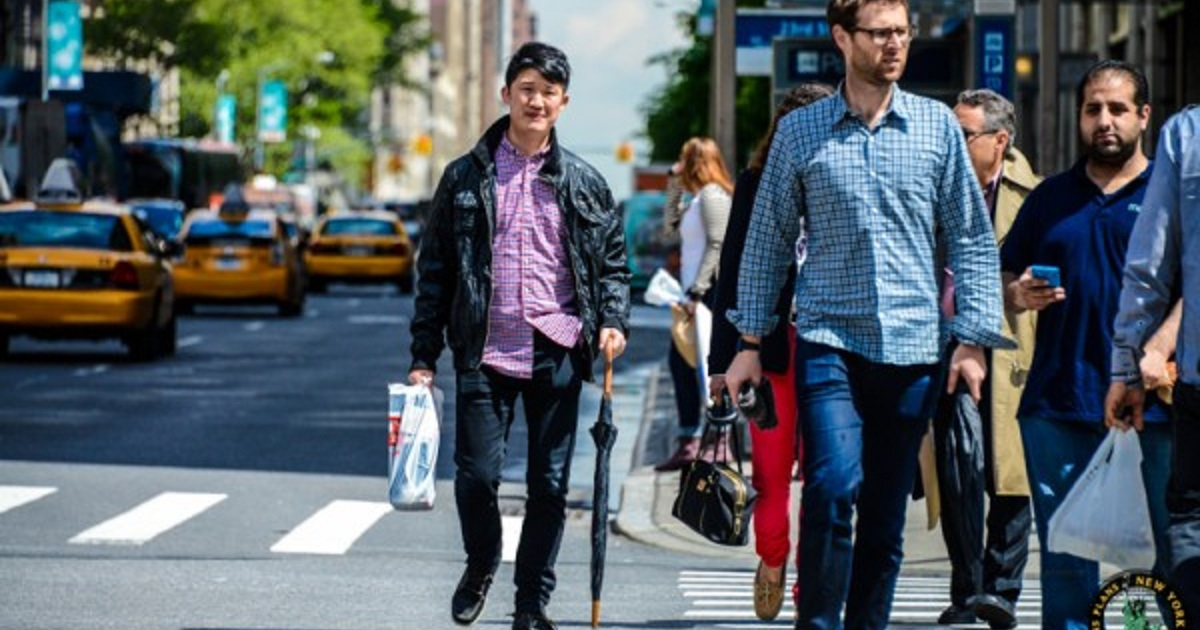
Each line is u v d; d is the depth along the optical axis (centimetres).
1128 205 1113
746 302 1035
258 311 6016
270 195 10369
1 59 9469
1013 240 1144
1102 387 1106
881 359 1008
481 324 1171
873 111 1012
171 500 1992
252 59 13162
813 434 1006
